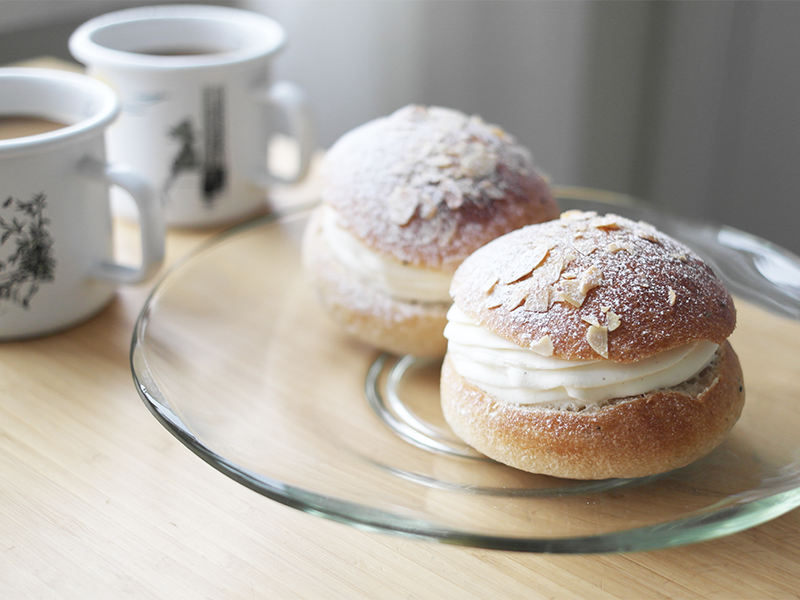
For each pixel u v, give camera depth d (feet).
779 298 1.42
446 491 1.17
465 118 1.49
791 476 1.15
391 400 1.35
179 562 1.13
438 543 1.09
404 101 2.85
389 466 1.23
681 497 1.14
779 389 1.29
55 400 1.33
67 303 1.42
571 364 1.17
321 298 1.42
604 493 1.16
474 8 2.60
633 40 2.45
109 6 2.50
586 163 2.71
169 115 1.58
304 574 1.13
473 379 1.22
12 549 1.14
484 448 1.21
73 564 1.13
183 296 1.45
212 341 1.40
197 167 1.62
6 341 1.42
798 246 2.50
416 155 1.39
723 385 1.20
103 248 1.45
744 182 2.52
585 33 2.49
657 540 1.08
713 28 2.33
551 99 2.64
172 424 1.17
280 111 2.76
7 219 1.34
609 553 1.08
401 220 1.34
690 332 1.16
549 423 1.17
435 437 1.29
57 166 1.35
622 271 1.18
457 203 1.34
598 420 1.16
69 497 1.20
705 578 1.13
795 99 2.32
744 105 2.40
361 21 2.77
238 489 1.22
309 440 1.26
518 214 1.36
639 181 2.67
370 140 1.43
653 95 2.51
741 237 1.51
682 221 1.55
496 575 1.13
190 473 1.24
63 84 1.47
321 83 2.96
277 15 2.90
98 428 1.29
